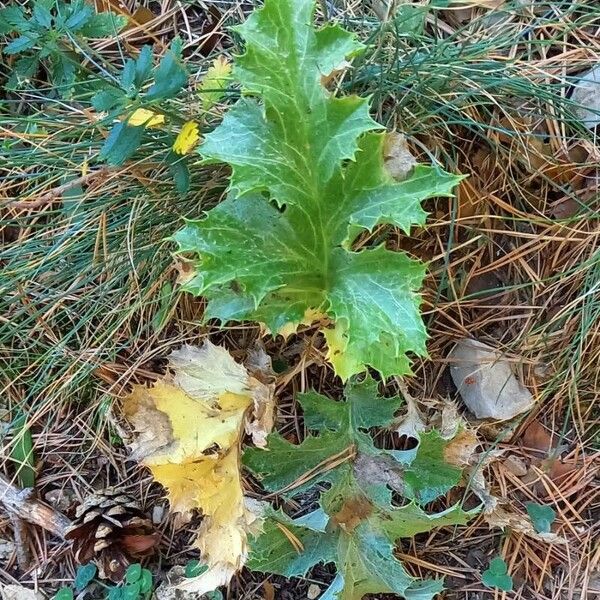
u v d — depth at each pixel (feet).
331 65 1.07
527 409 1.43
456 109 1.37
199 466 1.26
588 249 1.44
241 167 1.07
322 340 1.46
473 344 1.45
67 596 1.42
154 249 1.43
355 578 1.33
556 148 1.44
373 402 1.32
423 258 1.45
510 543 1.44
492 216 1.42
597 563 1.42
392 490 1.38
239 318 1.18
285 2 1.06
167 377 1.31
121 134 1.17
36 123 1.42
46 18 1.27
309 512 1.45
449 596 1.43
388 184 1.10
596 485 1.45
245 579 1.45
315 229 1.14
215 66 1.34
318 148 1.09
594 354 1.43
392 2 1.35
